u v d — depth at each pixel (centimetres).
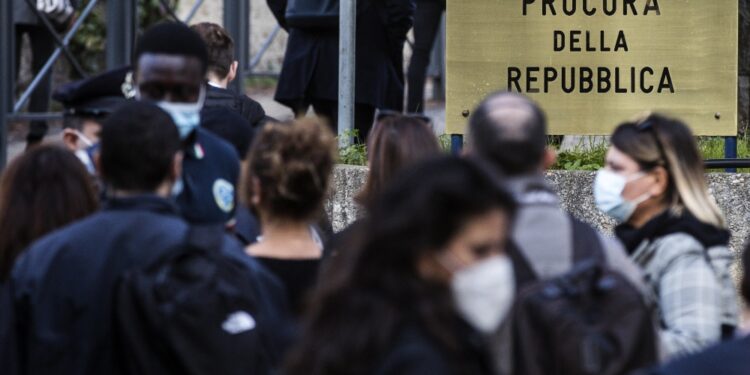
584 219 1105
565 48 1169
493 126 577
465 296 459
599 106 1166
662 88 1159
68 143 778
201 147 740
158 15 2291
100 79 771
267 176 671
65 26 1775
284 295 610
